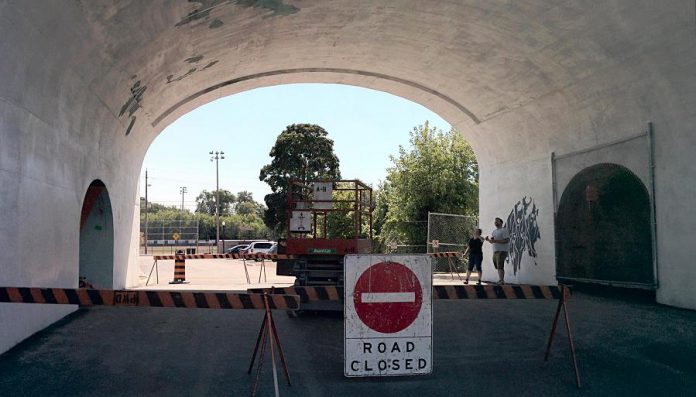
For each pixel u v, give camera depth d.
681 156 12.30
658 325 10.68
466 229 26.72
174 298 6.60
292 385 7.08
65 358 8.22
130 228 17.89
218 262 44.94
